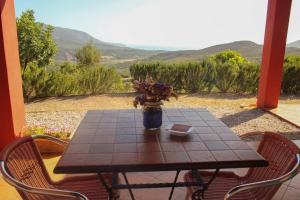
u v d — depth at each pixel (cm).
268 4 568
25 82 696
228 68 796
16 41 379
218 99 721
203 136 202
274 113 557
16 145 190
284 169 180
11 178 158
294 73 809
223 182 205
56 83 734
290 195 262
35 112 586
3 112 347
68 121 515
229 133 208
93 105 651
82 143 188
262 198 182
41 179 201
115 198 183
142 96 207
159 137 199
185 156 170
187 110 271
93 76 771
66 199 185
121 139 196
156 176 295
